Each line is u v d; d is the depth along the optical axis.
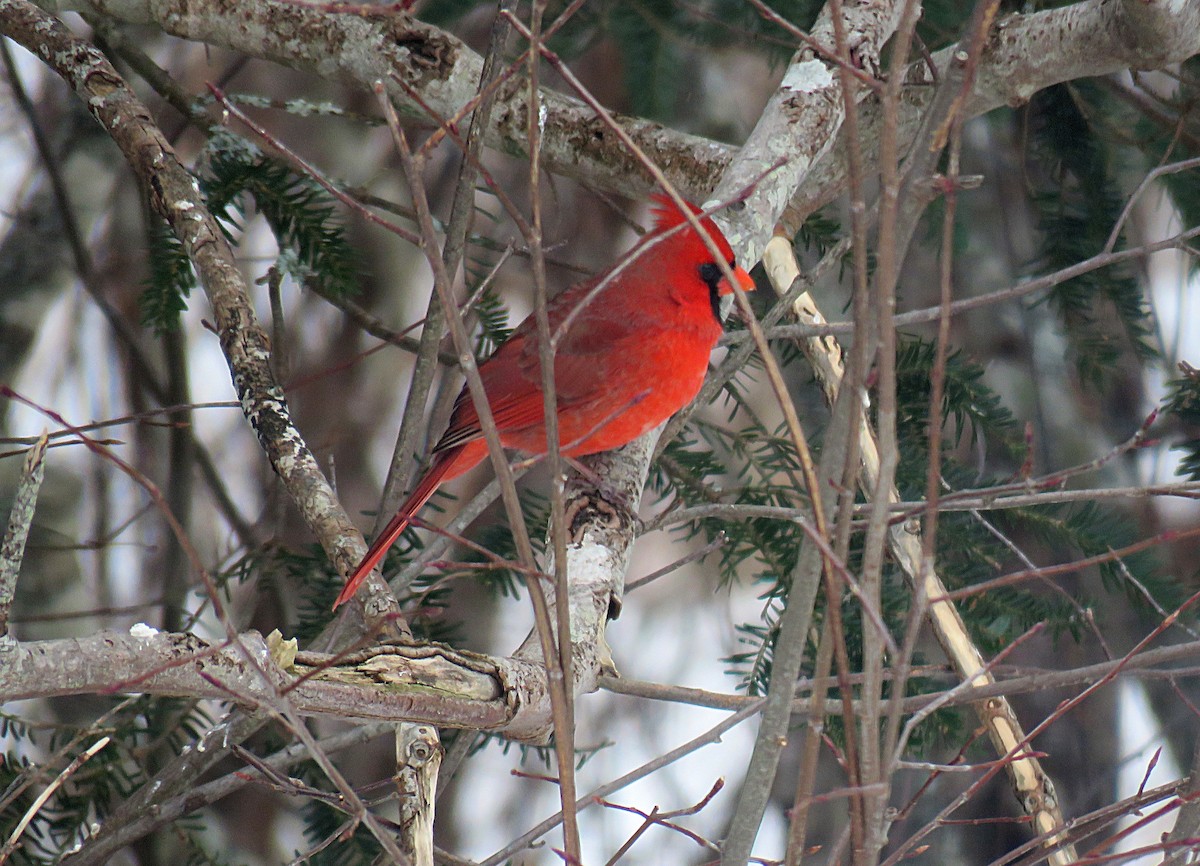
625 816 13.23
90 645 4.12
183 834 8.05
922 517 6.89
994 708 6.72
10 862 7.42
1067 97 8.41
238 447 13.11
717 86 11.32
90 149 12.19
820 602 7.79
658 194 7.50
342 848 7.80
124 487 12.28
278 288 8.02
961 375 8.20
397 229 4.02
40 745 10.21
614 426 6.92
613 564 6.42
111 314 10.43
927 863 9.97
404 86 3.95
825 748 10.86
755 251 7.21
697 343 7.20
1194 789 4.99
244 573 8.61
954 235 8.77
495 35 6.63
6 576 3.92
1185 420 8.11
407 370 12.84
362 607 6.20
